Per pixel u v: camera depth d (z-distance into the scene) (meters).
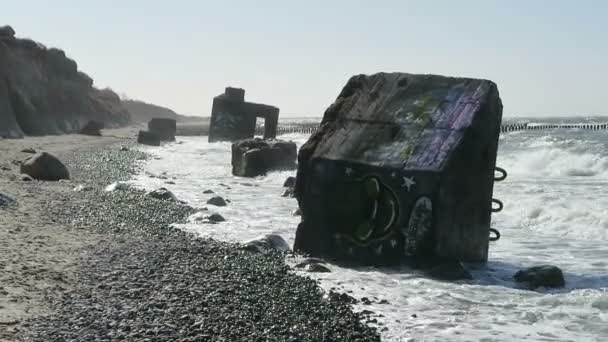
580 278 8.55
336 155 9.55
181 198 16.42
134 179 20.39
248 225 12.38
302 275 8.26
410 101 9.88
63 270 7.58
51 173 17.91
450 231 8.86
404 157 9.02
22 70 51.00
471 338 5.82
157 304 6.39
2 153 24.80
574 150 28.38
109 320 5.79
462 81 9.77
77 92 68.25
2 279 6.89
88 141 42.44
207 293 6.98
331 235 9.45
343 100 10.45
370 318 6.41
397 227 8.89
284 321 6.14
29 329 5.43
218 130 45.62
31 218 11.20
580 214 13.44
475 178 9.20
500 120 9.61
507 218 14.23
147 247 9.38
